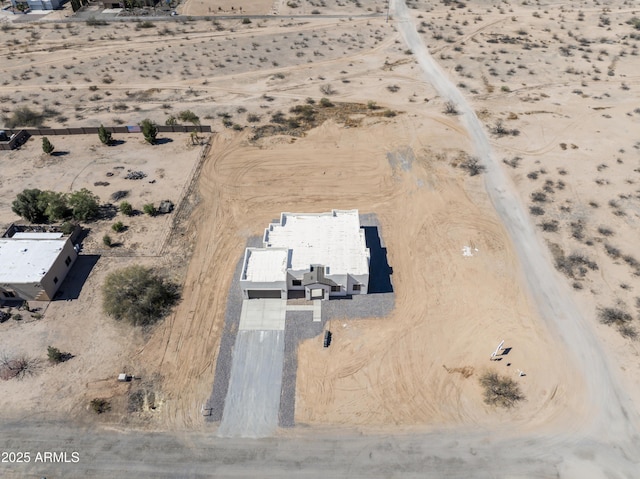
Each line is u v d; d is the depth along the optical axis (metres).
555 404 40.47
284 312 48.16
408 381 42.22
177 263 54.09
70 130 77.31
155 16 126.06
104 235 57.81
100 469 36.78
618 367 43.03
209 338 45.94
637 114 80.44
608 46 105.38
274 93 89.69
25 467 36.84
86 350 44.88
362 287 49.06
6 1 137.75
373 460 37.06
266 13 127.56
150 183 66.69
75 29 118.38
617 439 38.16
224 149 73.94
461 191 64.19
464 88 89.94
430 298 49.50
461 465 36.72
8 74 96.81
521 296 49.62
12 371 42.97
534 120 79.44
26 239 53.28
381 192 64.50
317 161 70.94
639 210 60.22
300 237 52.22
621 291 49.81
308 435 38.66
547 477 36.03
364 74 96.25
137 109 84.62
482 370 42.91
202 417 39.94
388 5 131.12
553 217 59.56
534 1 132.75
